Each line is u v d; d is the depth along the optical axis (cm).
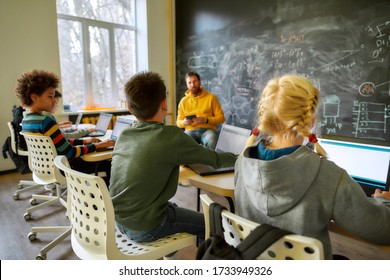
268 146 94
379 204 84
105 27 484
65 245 208
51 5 395
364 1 298
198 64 501
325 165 81
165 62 537
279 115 86
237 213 104
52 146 204
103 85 496
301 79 87
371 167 121
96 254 116
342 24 317
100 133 310
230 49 445
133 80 126
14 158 273
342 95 325
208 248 79
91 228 116
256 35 406
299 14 353
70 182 119
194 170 163
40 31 389
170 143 120
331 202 80
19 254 197
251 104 426
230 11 436
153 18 509
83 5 455
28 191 310
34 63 389
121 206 122
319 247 66
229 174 159
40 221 246
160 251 121
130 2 510
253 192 89
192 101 352
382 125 298
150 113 126
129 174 120
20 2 368
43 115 212
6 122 376
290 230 84
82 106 477
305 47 352
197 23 491
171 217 129
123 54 516
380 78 294
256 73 413
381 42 290
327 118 340
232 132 195
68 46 447
